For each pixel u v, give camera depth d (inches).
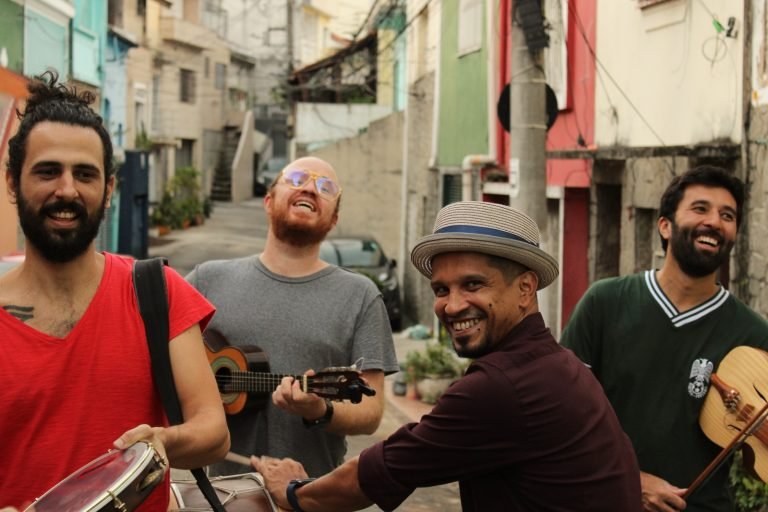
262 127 2081.7
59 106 106.5
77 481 95.1
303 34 2202.3
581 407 108.1
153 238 1222.3
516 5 330.6
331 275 176.2
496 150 590.2
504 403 105.9
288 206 173.2
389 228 979.9
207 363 112.0
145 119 1408.7
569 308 482.6
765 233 282.8
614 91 419.8
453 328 112.7
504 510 109.0
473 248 109.4
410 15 877.2
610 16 423.8
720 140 322.3
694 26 342.0
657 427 152.6
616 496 108.0
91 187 105.7
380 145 975.6
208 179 1803.6
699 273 153.0
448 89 709.9
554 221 504.1
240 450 168.1
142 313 107.7
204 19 1851.6
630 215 398.6
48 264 105.9
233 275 176.9
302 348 170.2
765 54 284.5
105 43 817.5
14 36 543.8
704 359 151.8
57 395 103.3
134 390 106.3
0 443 102.6
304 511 123.7
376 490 113.0
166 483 108.7
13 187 106.5
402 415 434.9
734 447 144.7
